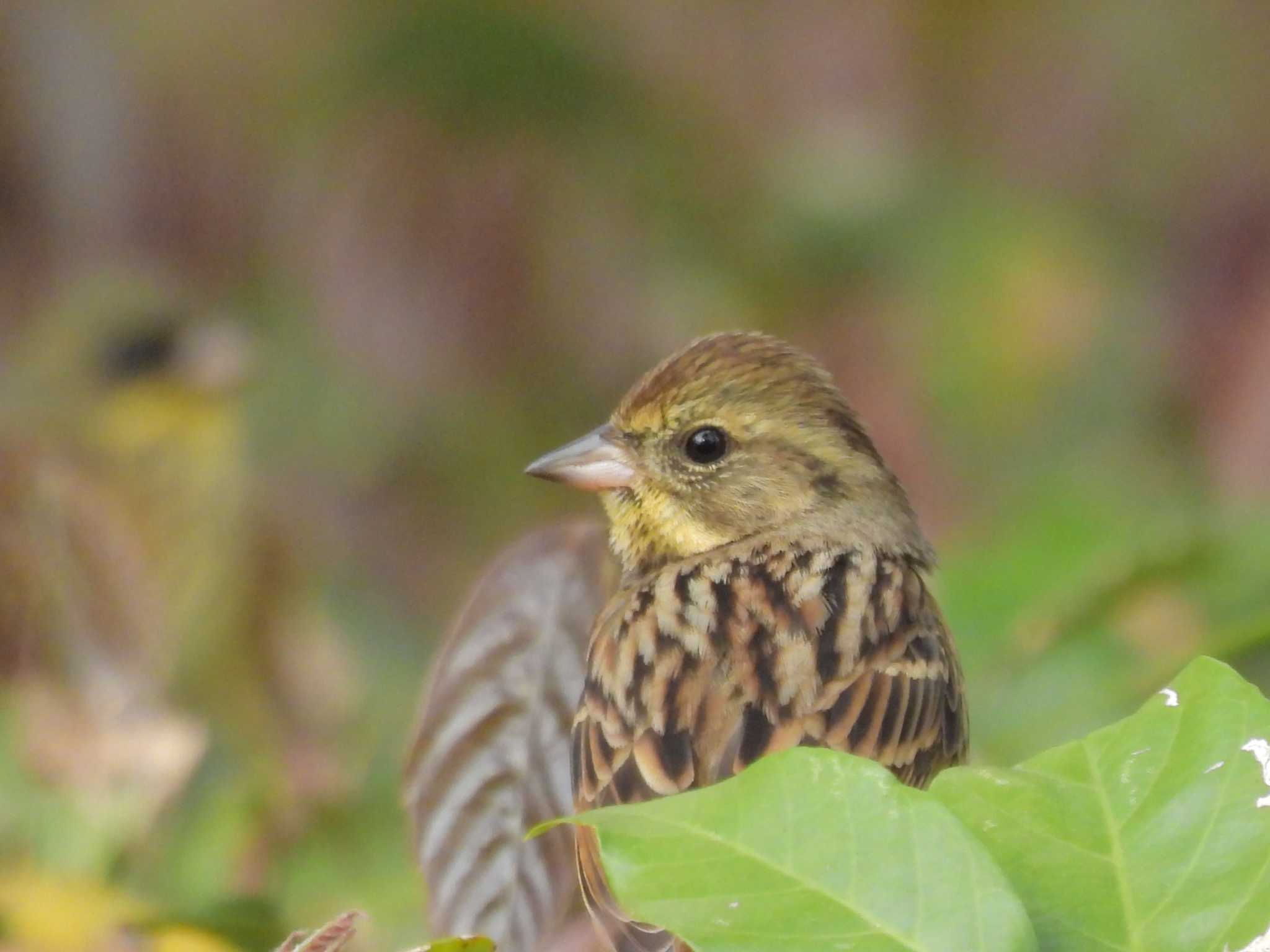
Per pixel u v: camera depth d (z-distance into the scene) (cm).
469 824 598
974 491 1402
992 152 1612
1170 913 377
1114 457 1380
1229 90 1627
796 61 1577
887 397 1444
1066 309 1462
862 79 1587
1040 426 1435
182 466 1241
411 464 1494
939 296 1462
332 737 1023
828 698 598
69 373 1303
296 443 1472
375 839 857
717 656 606
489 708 603
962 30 1628
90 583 959
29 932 612
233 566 1107
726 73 1559
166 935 613
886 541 697
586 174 1513
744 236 1515
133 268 1534
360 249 1523
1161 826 390
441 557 1459
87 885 658
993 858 383
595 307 1520
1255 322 1460
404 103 1507
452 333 1518
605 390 1518
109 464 1255
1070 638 772
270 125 1579
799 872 378
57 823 765
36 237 1623
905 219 1484
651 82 1534
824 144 1513
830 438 700
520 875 596
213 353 1310
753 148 1535
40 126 1620
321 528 1410
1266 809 386
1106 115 1636
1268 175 1608
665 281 1500
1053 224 1511
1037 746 750
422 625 1402
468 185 1517
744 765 573
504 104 1494
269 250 1565
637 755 580
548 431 1517
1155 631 768
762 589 640
